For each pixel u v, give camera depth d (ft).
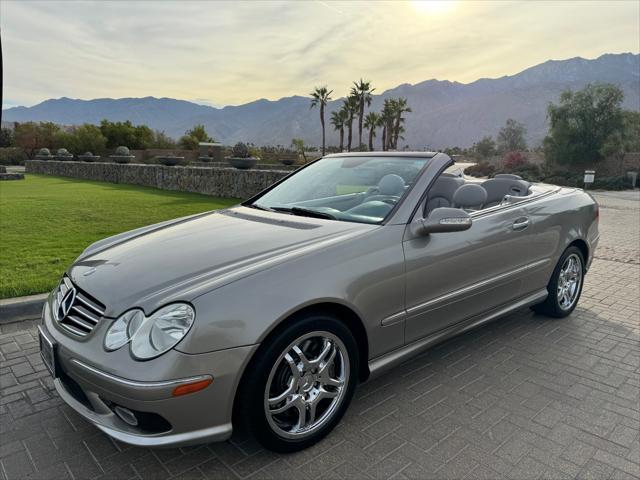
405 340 9.26
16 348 11.59
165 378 6.33
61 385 7.88
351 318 8.28
